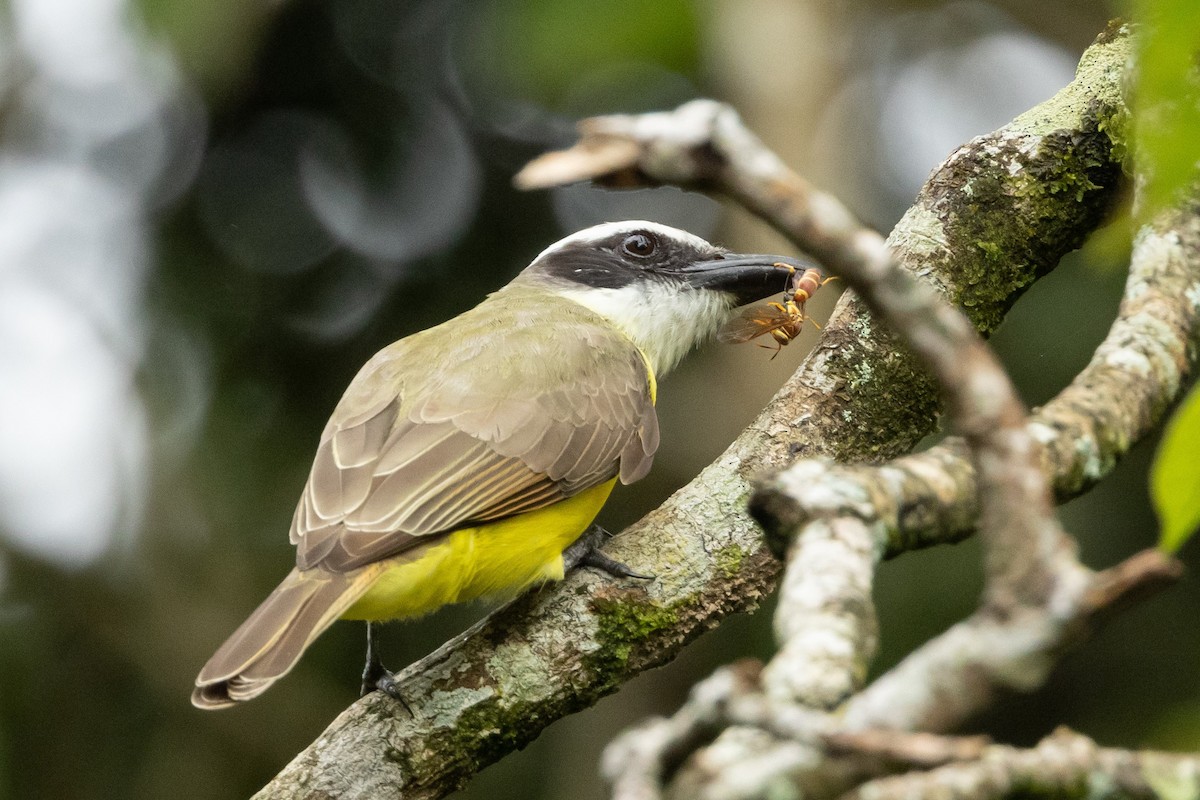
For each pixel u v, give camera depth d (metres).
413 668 7.12
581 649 7.21
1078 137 7.87
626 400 8.62
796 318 9.93
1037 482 3.62
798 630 4.07
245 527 12.89
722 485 7.60
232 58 11.64
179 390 13.41
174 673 12.37
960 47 14.34
